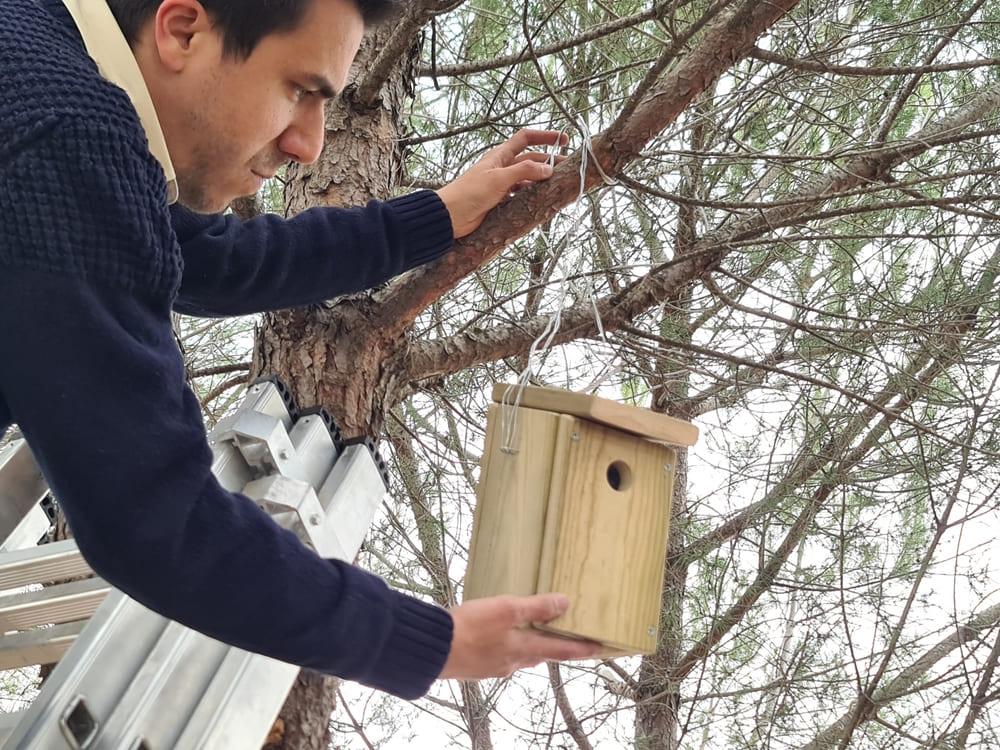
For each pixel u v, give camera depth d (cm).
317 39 123
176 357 111
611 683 386
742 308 253
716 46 197
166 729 120
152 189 110
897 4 300
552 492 152
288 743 186
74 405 100
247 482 149
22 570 144
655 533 160
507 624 125
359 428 206
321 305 210
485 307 307
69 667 119
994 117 293
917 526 324
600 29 238
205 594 105
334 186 234
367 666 113
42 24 114
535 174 194
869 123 316
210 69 122
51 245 102
